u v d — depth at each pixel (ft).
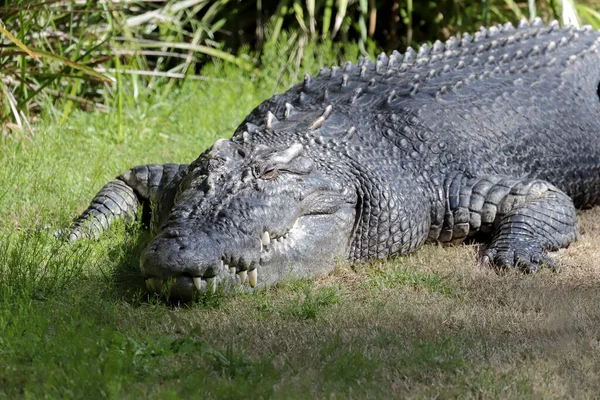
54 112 84.99
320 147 59.16
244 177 52.29
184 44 100.78
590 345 43.65
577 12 107.24
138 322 45.93
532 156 69.26
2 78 82.12
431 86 69.51
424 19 111.65
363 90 67.87
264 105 69.67
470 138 65.82
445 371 40.32
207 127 88.07
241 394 36.68
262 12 111.14
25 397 36.32
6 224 62.69
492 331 45.73
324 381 38.93
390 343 43.88
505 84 72.79
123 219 63.41
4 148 75.46
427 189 62.08
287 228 52.80
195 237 48.29
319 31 108.88
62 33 89.56
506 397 37.83
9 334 41.52
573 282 54.39
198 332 43.27
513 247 58.39
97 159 75.97
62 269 51.98
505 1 108.88
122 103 90.22
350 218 57.88
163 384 38.14
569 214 62.28
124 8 95.66
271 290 52.31
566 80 77.00
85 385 36.94
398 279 54.54
